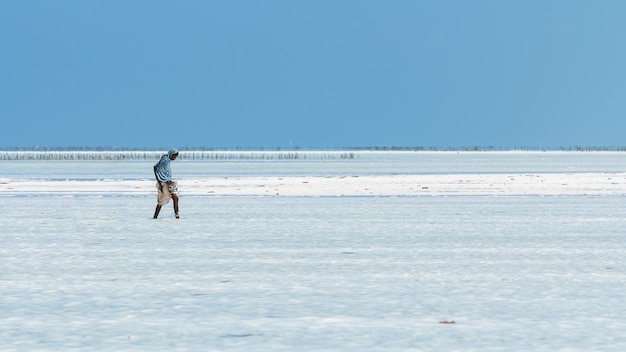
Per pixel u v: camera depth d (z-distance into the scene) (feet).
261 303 85.76
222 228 160.76
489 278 100.68
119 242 138.00
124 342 70.08
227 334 72.79
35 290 93.20
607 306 84.07
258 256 120.37
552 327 75.05
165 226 165.07
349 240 140.46
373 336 71.92
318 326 75.66
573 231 154.30
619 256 119.85
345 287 94.79
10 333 73.15
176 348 68.18
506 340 70.49
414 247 130.82
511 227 161.68
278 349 67.82
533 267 109.29
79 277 101.91
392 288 94.07
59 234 150.61
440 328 74.74
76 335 72.49
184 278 101.09
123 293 91.35
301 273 104.68
